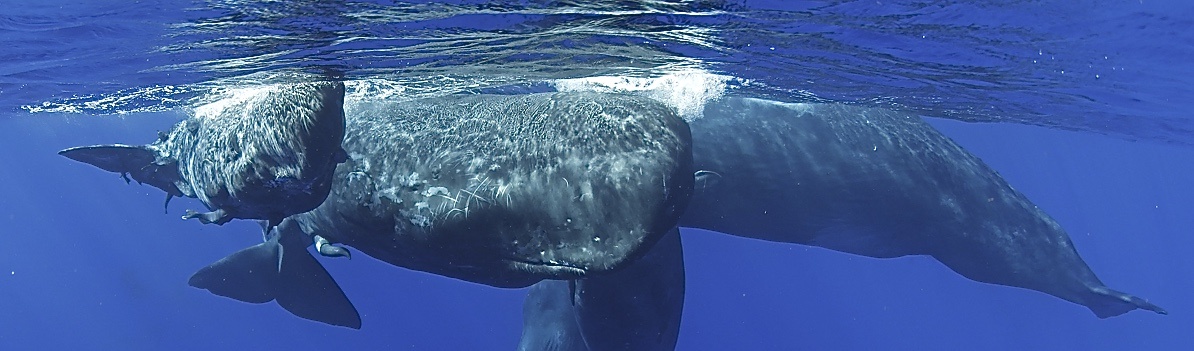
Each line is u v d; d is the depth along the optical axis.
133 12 7.82
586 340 10.99
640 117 6.68
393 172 7.71
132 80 12.34
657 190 6.24
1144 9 7.56
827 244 12.59
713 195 11.61
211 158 7.73
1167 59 9.76
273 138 6.44
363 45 9.02
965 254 12.62
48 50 10.17
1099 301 12.53
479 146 7.35
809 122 12.00
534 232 6.72
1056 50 9.38
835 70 10.81
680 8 7.37
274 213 7.38
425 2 7.12
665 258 10.19
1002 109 15.20
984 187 12.73
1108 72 10.77
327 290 10.29
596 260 6.36
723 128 11.60
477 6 7.28
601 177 6.44
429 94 9.99
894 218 12.16
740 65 10.47
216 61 10.09
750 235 12.29
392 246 7.90
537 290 12.95
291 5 7.32
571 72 10.86
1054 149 60.44
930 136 12.81
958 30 8.41
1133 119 16.91
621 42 9.06
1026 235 12.66
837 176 11.78
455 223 7.05
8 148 52.16
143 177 9.85
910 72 10.97
